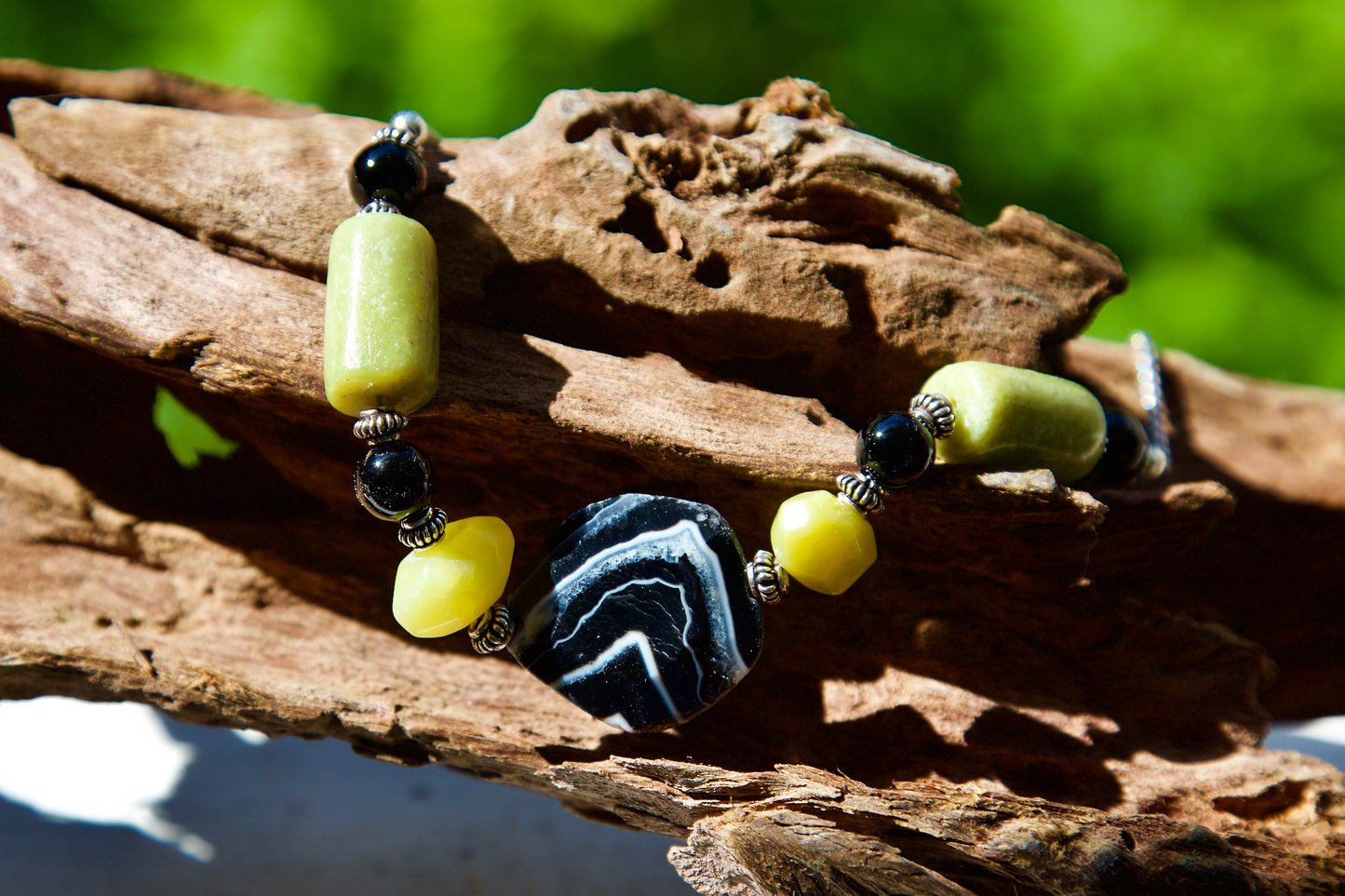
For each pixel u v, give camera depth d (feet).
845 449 0.68
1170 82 1.17
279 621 0.72
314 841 0.82
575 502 0.72
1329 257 1.19
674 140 0.73
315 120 0.73
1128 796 0.69
